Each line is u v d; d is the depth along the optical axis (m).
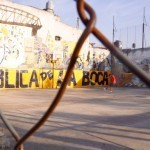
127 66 1.06
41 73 23.75
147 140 6.44
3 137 5.43
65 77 1.24
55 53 28.16
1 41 24.05
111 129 7.50
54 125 7.80
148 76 1.03
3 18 24.50
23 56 25.48
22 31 25.34
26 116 9.16
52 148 5.71
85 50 30.84
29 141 6.17
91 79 26.78
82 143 6.08
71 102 13.48
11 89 21.75
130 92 20.84
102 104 12.95
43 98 15.10
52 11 28.98
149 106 12.52
